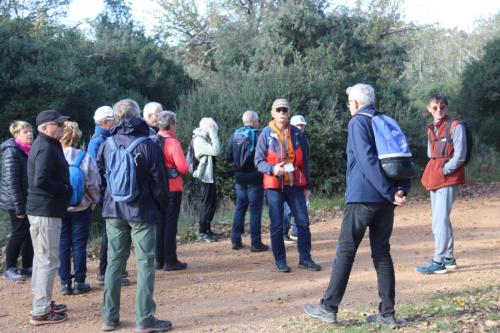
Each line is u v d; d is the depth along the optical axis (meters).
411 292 5.93
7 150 6.41
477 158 18.81
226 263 7.60
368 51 19.75
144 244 4.89
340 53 18.06
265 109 14.38
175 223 7.14
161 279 6.84
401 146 4.44
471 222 10.18
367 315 5.12
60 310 5.43
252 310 5.61
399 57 23.19
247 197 8.32
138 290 4.92
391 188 4.46
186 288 6.46
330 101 15.00
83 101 16.86
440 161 6.54
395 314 5.06
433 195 6.71
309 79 15.60
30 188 5.19
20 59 16.22
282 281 6.66
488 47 23.56
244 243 8.87
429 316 4.97
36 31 19.83
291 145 6.84
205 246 8.70
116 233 4.99
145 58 22.48
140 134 4.96
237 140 8.03
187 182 11.93
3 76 15.22
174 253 7.20
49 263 5.26
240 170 8.06
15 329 5.19
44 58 16.62
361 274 6.83
